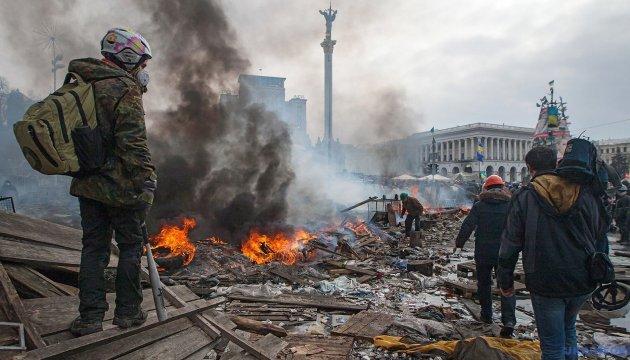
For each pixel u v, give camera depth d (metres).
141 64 2.62
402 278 7.77
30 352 2.09
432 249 11.64
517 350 3.80
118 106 2.32
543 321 2.84
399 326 4.86
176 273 7.50
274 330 4.46
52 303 2.86
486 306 5.18
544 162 2.98
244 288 6.60
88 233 2.54
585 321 5.45
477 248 5.13
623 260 10.27
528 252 2.81
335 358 3.86
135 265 2.63
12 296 2.46
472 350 3.62
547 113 35.59
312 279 7.51
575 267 2.69
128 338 2.60
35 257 3.28
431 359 3.89
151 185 2.45
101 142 2.28
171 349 2.78
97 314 2.55
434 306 5.77
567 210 2.68
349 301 6.07
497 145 94.75
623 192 13.92
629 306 6.09
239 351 3.28
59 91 2.29
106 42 2.52
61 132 2.16
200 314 3.43
